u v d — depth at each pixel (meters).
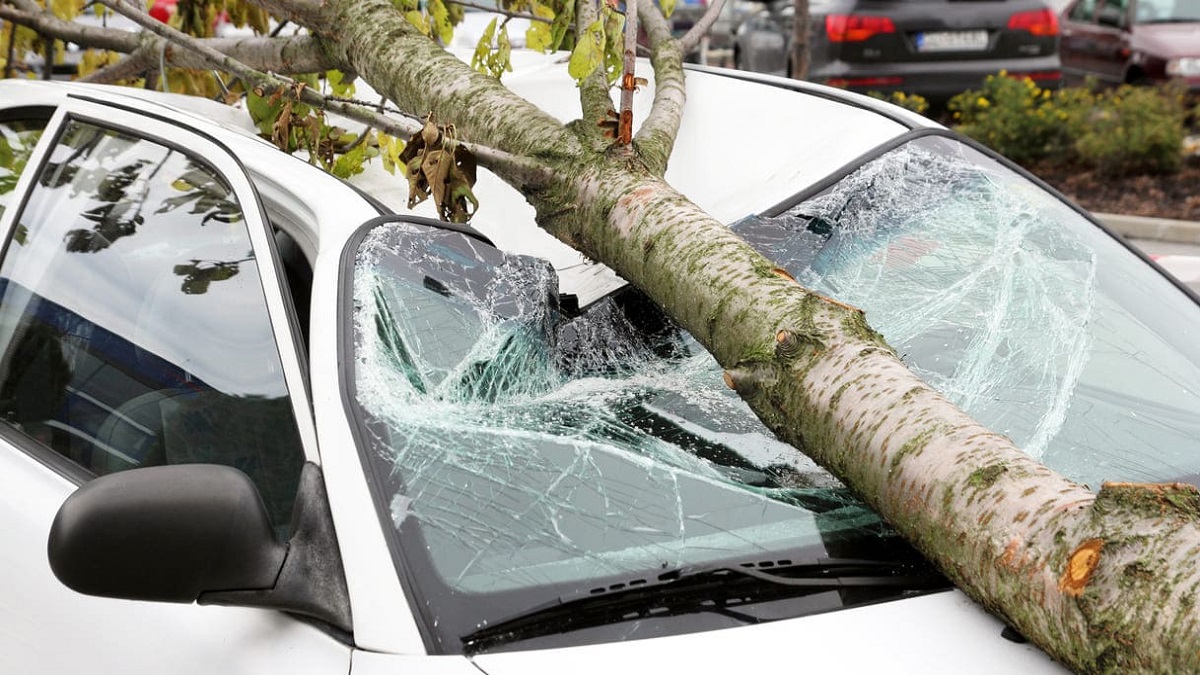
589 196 3.01
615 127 3.15
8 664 2.56
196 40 3.69
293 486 2.29
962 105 12.58
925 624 2.12
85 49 5.23
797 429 2.42
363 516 2.10
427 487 2.16
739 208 3.17
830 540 2.28
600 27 3.25
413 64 3.63
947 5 12.68
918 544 2.22
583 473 2.29
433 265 2.54
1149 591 1.92
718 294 2.63
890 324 2.83
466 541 2.12
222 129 2.88
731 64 16.03
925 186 3.21
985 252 3.05
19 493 2.67
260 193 2.69
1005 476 2.13
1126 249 3.23
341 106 3.53
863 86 12.80
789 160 3.36
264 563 2.03
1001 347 2.80
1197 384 2.80
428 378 2.33
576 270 3.20
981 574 2.10
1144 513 1.97
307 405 2.28
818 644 2.05
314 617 2.10
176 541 1.99
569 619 2.06
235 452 2.41
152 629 2.29
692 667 1.99
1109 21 15.82
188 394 2.53
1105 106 12.32
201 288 2.60
